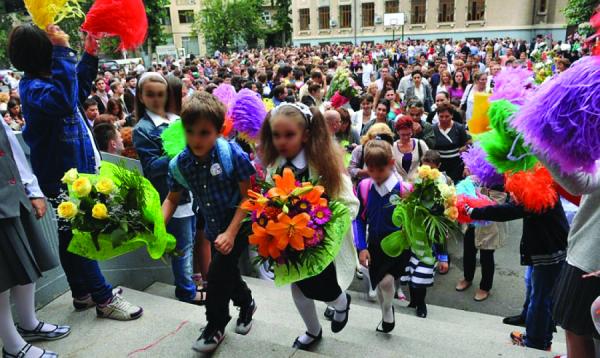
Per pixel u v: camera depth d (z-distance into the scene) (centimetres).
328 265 251
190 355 246
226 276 251
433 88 1191
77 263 282
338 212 230
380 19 4575
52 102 243
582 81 152
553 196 267
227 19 5200
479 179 291
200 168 245
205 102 231
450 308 429
